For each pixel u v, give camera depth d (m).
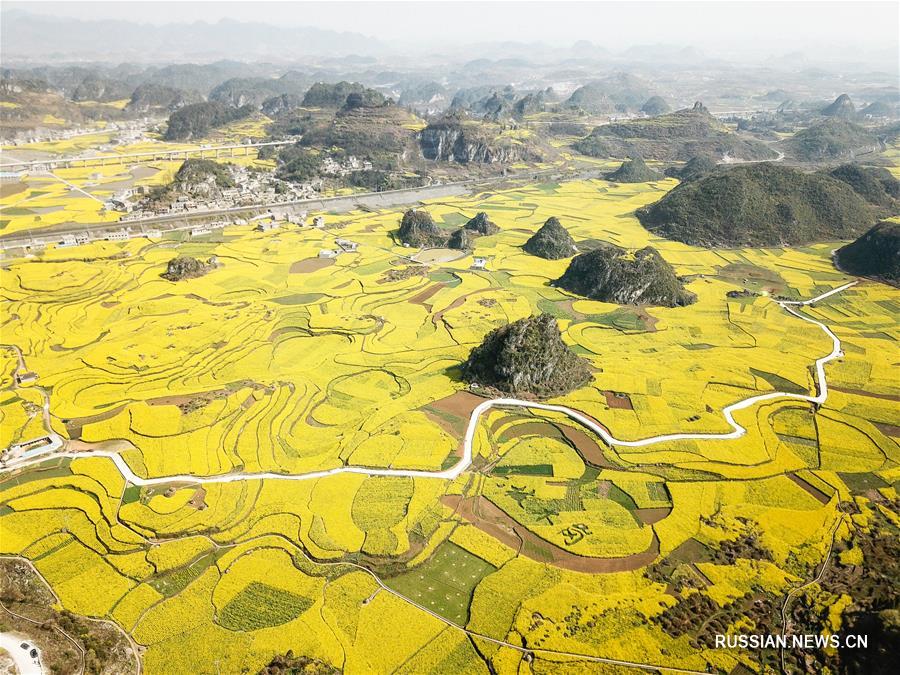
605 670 79.94
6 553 98.00
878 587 90.75
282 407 137.38
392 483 113.06
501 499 110.19
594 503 109.75
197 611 88.38
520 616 87.06
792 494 110.94
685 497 110.06
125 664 80.75
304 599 90.25
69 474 116.31
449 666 80.75
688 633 84.56
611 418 133.62
